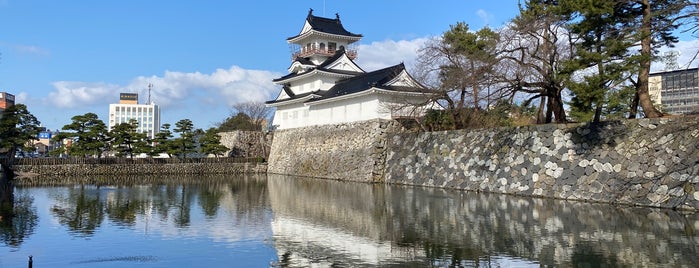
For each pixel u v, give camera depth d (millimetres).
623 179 18391
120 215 17391
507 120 27969
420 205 19375
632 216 15453
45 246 12047
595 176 19359
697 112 17641
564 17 20016
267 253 11273
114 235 13555
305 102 41688
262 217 16828
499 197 21516
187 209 19031
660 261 10023
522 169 22484
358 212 17734
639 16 18938
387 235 13273
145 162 43906
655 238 12234
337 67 45156
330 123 39500
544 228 13867
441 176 27328
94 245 12195
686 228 13383
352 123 35969
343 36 50781
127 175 42281
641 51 18438
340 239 12852
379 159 32625
